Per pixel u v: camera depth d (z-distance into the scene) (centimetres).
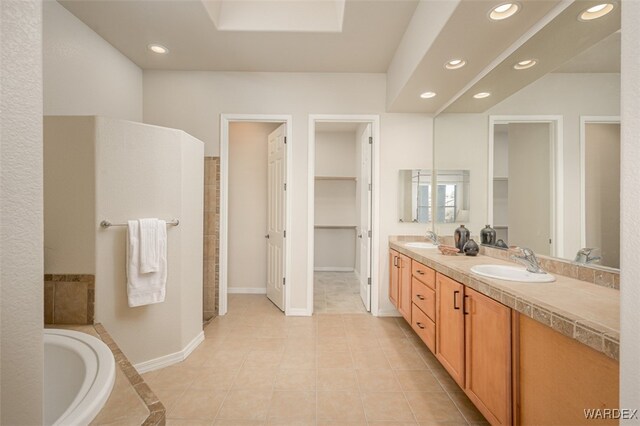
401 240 324
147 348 212
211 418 165
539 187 182
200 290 258
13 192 48
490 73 213
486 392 143
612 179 137
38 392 52
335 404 178
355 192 550
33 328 51
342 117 323
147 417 97
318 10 254
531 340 115
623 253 62
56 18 221
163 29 253
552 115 172
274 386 195
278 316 320
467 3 149
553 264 169
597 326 87
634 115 60
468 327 161
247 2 254
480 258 219
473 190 254
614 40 137
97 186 189
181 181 230
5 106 47
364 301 358
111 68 276
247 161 400
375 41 265
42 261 53
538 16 157
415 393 189
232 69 320
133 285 200
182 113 323
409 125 325
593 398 89
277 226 350
